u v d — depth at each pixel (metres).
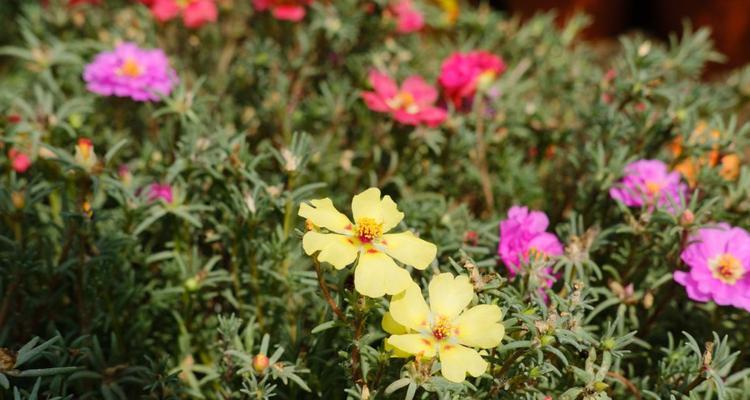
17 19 0.81
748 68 0.72
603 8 1.21
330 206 0.49
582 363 0.51
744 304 0.52
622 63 0.62
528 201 0.65
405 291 0.48
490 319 0.48
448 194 0.65
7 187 0.55
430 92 0.63
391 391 0.47
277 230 0.55
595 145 0.62
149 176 0.60
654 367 0.56
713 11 1.14
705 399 0.52
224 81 0.72
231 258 0.57
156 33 0.73
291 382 0.53
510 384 0.50
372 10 0.72
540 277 0.51
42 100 0.60
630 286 0.54
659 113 0.63
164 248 0.59
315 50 0.72
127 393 0.56
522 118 0.68
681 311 0.57
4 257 0.54
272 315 0.56
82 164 0.52
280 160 0.54
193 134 0.57
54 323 0.55
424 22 0.80
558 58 0.76
